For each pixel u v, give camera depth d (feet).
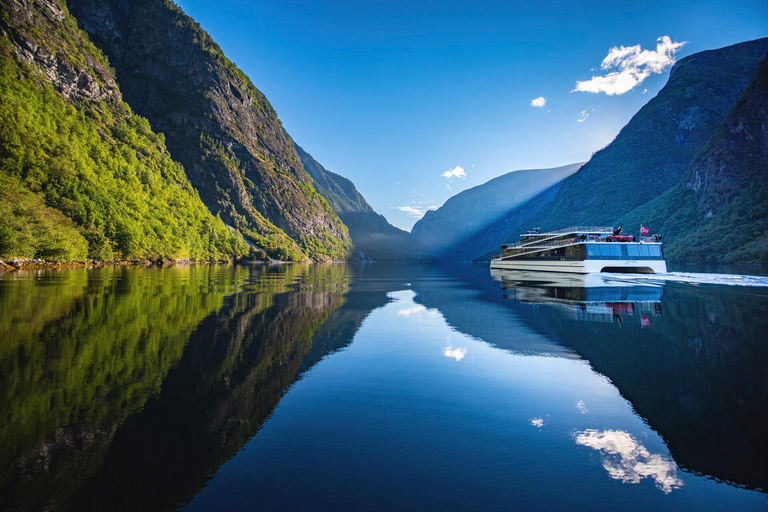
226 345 42.96
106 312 59.77
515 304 82.89
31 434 21.04
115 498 15.79
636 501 16.26
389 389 30.37
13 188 205.26
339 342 47.34
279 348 42.88
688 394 29.09
